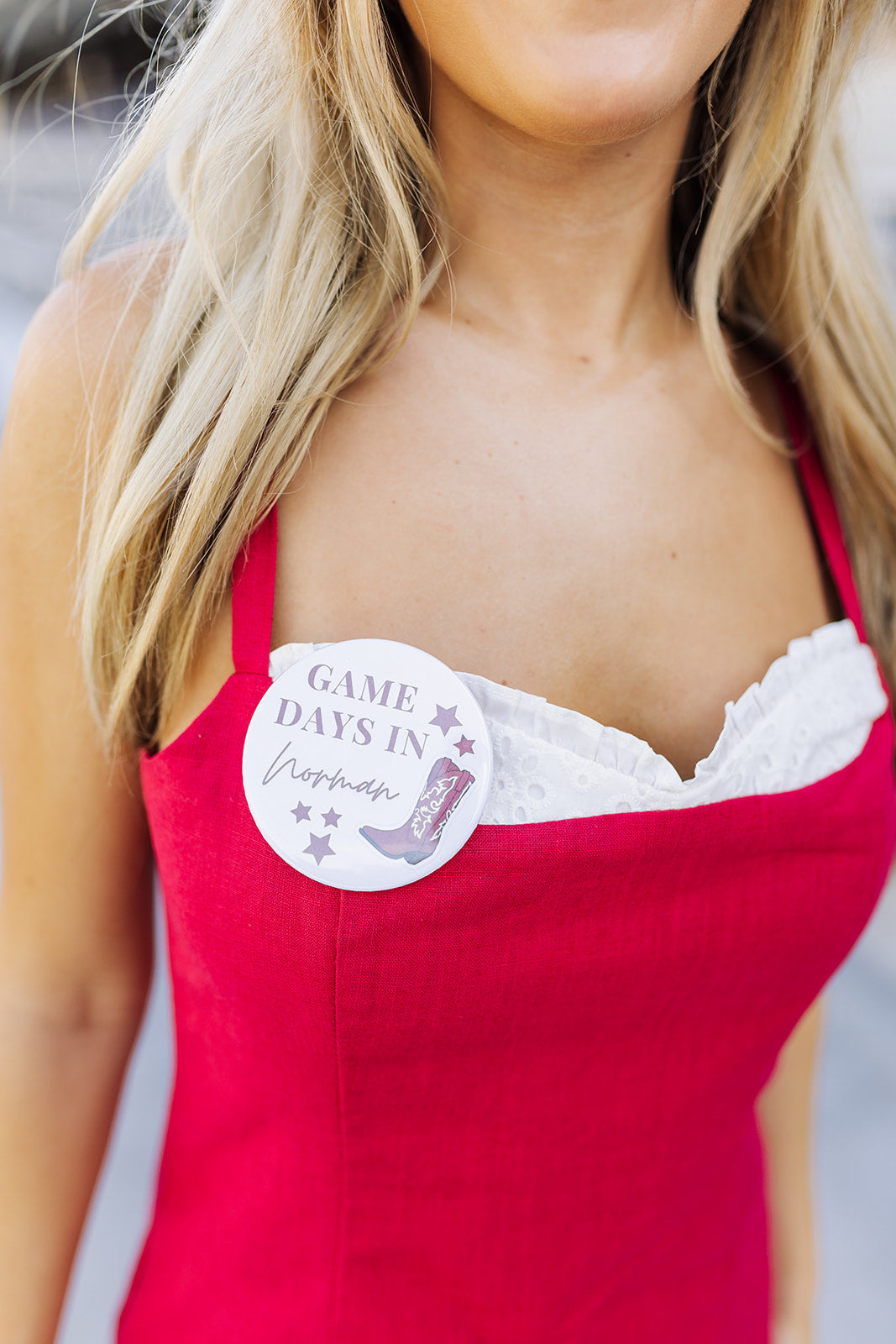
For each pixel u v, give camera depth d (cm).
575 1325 62
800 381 69
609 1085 58
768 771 58
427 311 60
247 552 56
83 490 56
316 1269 60
